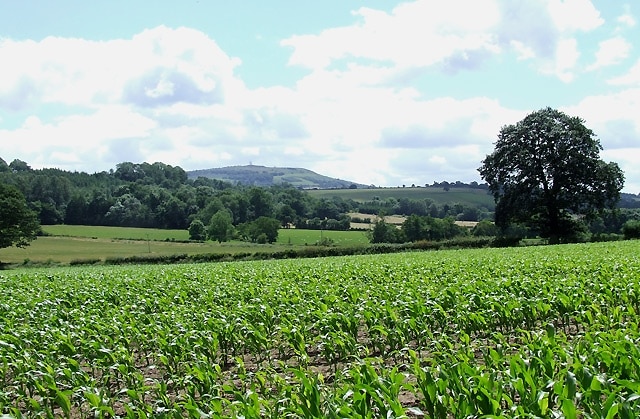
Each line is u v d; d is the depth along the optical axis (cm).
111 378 1205
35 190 12238
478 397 714
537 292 1536
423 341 1355
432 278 2209
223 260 6156
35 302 2009
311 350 1441
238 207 11931
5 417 768
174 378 1017
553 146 6900
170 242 9631
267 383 1106
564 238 6894
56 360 1158
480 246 6544
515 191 7081
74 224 12150
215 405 762
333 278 2358
